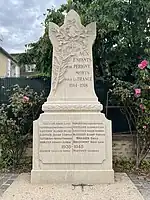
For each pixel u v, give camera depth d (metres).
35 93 3.30
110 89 3.39
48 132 2.61
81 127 2.62
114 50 3.67
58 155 2.60
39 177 2.57
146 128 3.06
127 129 3.49
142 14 3.51
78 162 2.59
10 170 3.09
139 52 3.66
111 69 3.70
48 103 2.67
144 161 3.24
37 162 2.60
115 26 3.38
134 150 3.34
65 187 2.44
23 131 3.29
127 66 3.62
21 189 2.39
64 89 2.70
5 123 3.12
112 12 3.43
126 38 3.53
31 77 3.59
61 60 2.71
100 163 2.60
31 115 3.29
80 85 2.70
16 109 3.12
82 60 2.71
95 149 2.61
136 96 3.00
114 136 3.37
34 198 2.16
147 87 3.01
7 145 3.19
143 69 3.10
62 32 2.72
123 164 3.27
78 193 2.27
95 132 2.62
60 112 2.64
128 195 2.23
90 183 2.56
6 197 2.19
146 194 2.28
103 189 2.38
